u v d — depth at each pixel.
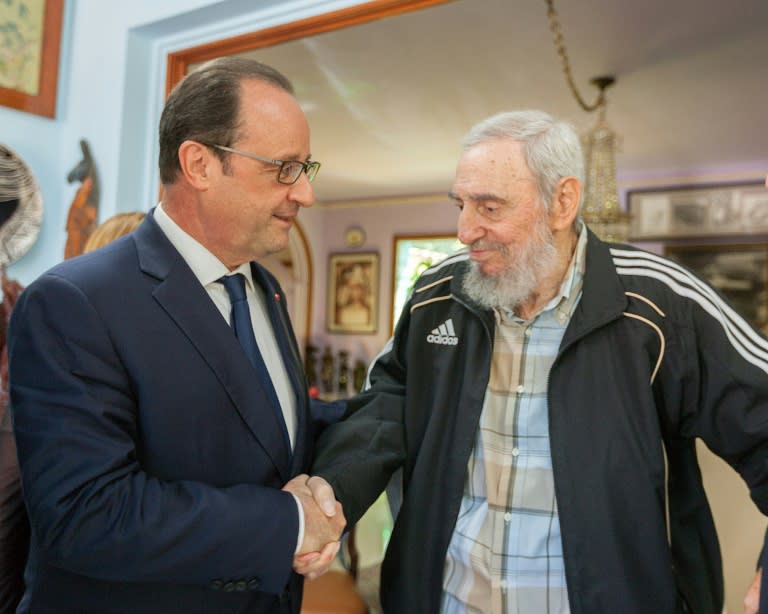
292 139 0.99
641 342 1.17
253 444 1.03
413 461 1.34
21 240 2.29
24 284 2.35
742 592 1.59
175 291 0.99
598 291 1.20
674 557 1.26
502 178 1.14
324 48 4.16
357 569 2.34
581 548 1.12
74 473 0.85
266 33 2.08
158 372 0.95
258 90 0.98
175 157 1.00
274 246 1.05
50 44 2.38
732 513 1.64
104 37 2.32
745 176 6.66
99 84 2.34
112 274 0.96
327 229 9.43
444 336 1.34
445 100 5.10
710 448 1.21
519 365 1.27
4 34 2.25
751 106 4.95
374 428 1.32
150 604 0.96
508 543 1.21
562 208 1.20
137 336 0.94
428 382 1.36
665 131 5.65
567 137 1.20
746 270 6.64
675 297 1.18
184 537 0.87
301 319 9.30
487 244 1.18
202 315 1.01
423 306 1.38
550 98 4.99
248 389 1.02
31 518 0.88
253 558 0.91
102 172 2.33
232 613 1.02
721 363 1.14
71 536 0.84
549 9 3.51
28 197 2.29
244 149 0.96
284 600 1.10
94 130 2.35
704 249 6.84
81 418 0.87
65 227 2.35
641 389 1.16
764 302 6.56
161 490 0.89
